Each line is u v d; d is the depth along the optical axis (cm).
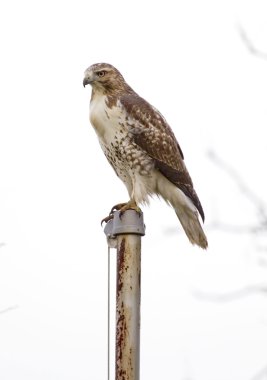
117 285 804
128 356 769
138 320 787
